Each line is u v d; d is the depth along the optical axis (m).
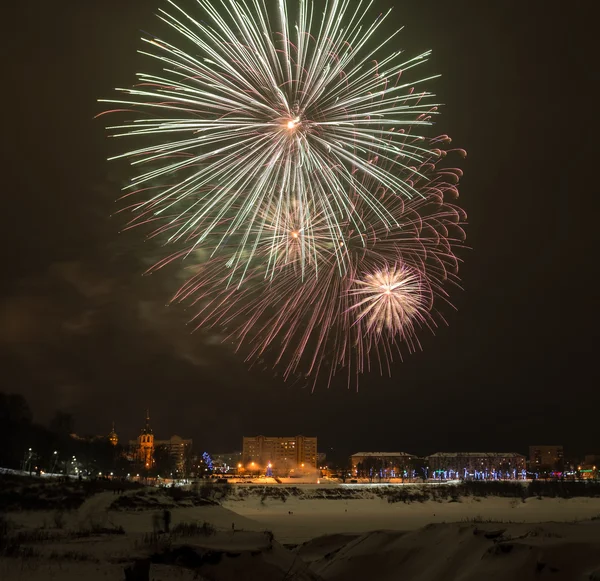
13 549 22.78
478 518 70.25
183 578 21.30
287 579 24.25
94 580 18.52
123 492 64.31
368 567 27.16
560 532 25.61
